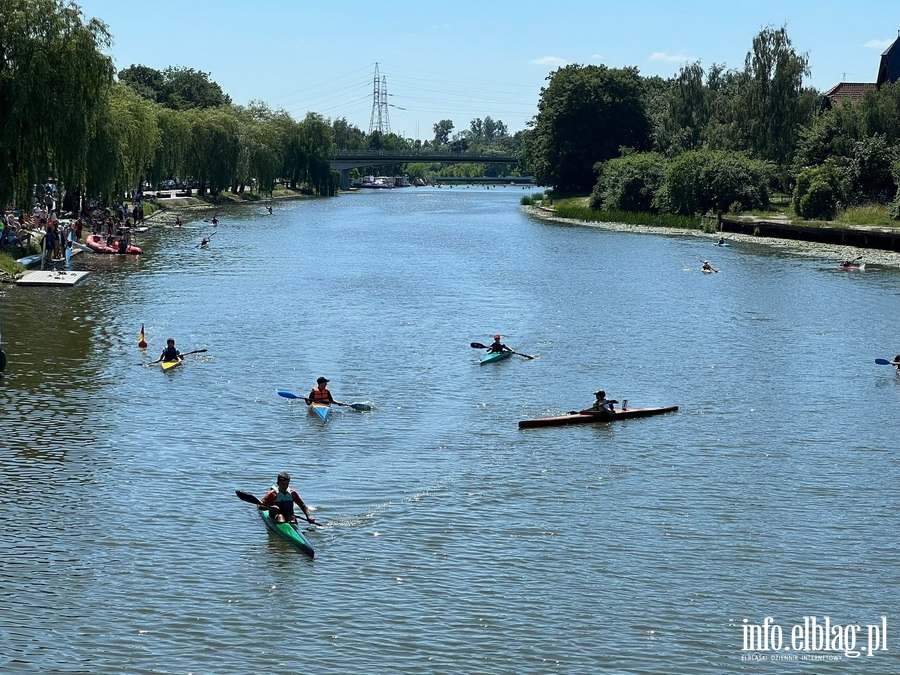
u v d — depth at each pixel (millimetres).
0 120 65250
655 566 23172
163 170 128250
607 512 26391
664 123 161000
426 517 25953
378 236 114000
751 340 49812
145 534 24531
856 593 22031
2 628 19875
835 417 35750
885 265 83000
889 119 119125
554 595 21703
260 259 84125
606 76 173125
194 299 60000
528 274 76875
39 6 65250
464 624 20469
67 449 30672
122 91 106812
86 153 69562
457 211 175375
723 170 127750
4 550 23328
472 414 35688
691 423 34812
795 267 81938
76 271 69438
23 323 50562
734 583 22391
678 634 20219
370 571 22781
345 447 31609
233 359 43656
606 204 148625
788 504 27047
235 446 31484
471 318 55375
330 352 45469
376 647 19531
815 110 137000
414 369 42438
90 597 21266
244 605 21109
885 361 42562
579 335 50750
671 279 74188
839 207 114938
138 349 45188
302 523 25453
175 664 18828
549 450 31594
